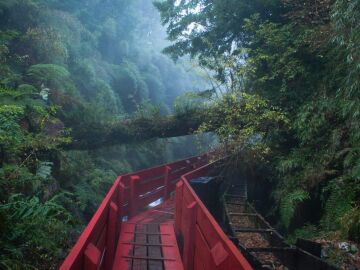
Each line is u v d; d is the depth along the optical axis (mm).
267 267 5434
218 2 12555
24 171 6965
